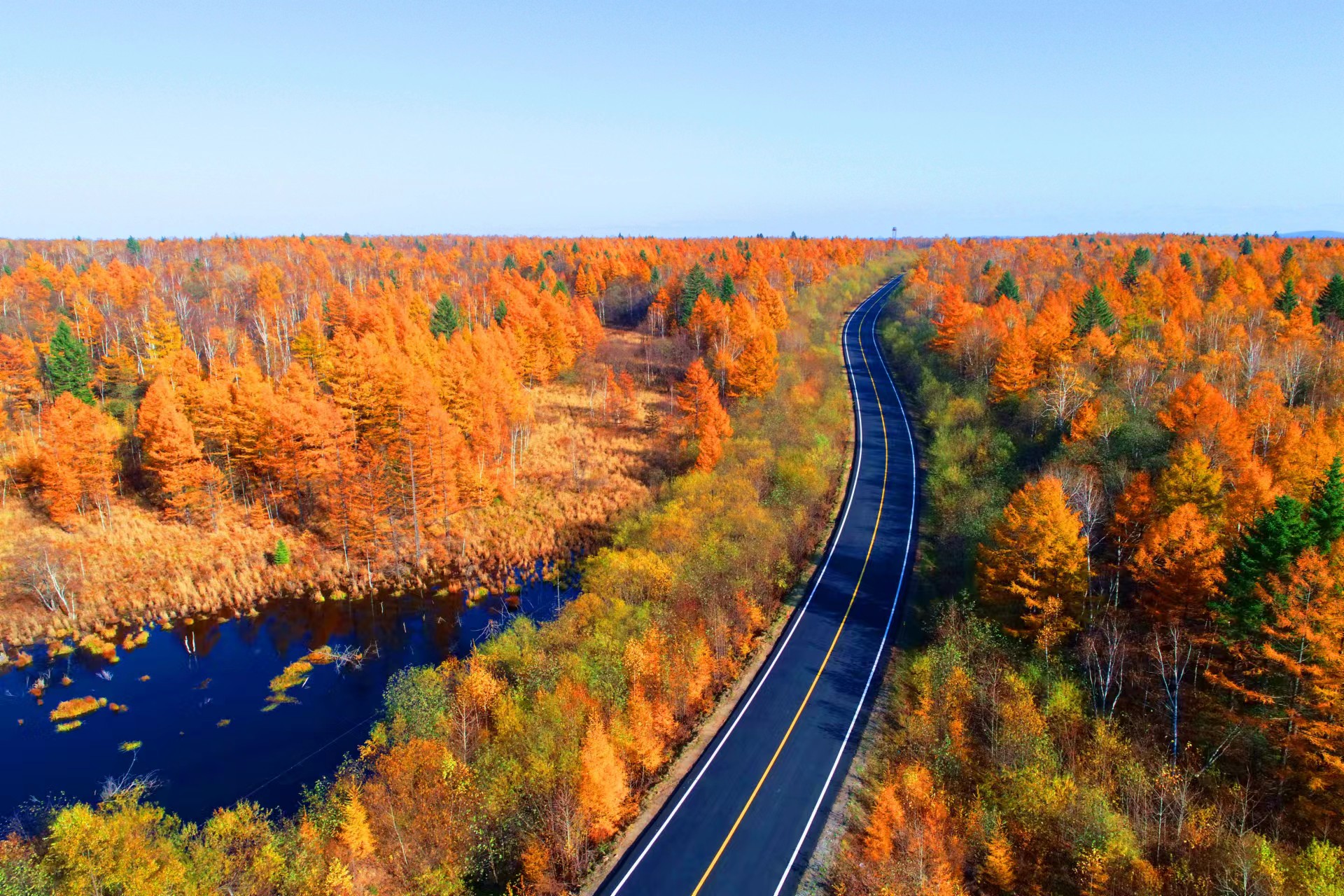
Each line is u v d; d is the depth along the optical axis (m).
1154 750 29.98
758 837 27.81
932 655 36.91
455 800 29.16
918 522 55.62
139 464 65.44
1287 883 22.70
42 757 35.53
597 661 36.72
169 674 43.22
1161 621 33.56
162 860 25.23
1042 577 37.69
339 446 57.16
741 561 46.16
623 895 25.38
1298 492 36.91
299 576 54.69
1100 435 51.03
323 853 26.77
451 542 59.31
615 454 73.62
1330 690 25.59
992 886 25.77
